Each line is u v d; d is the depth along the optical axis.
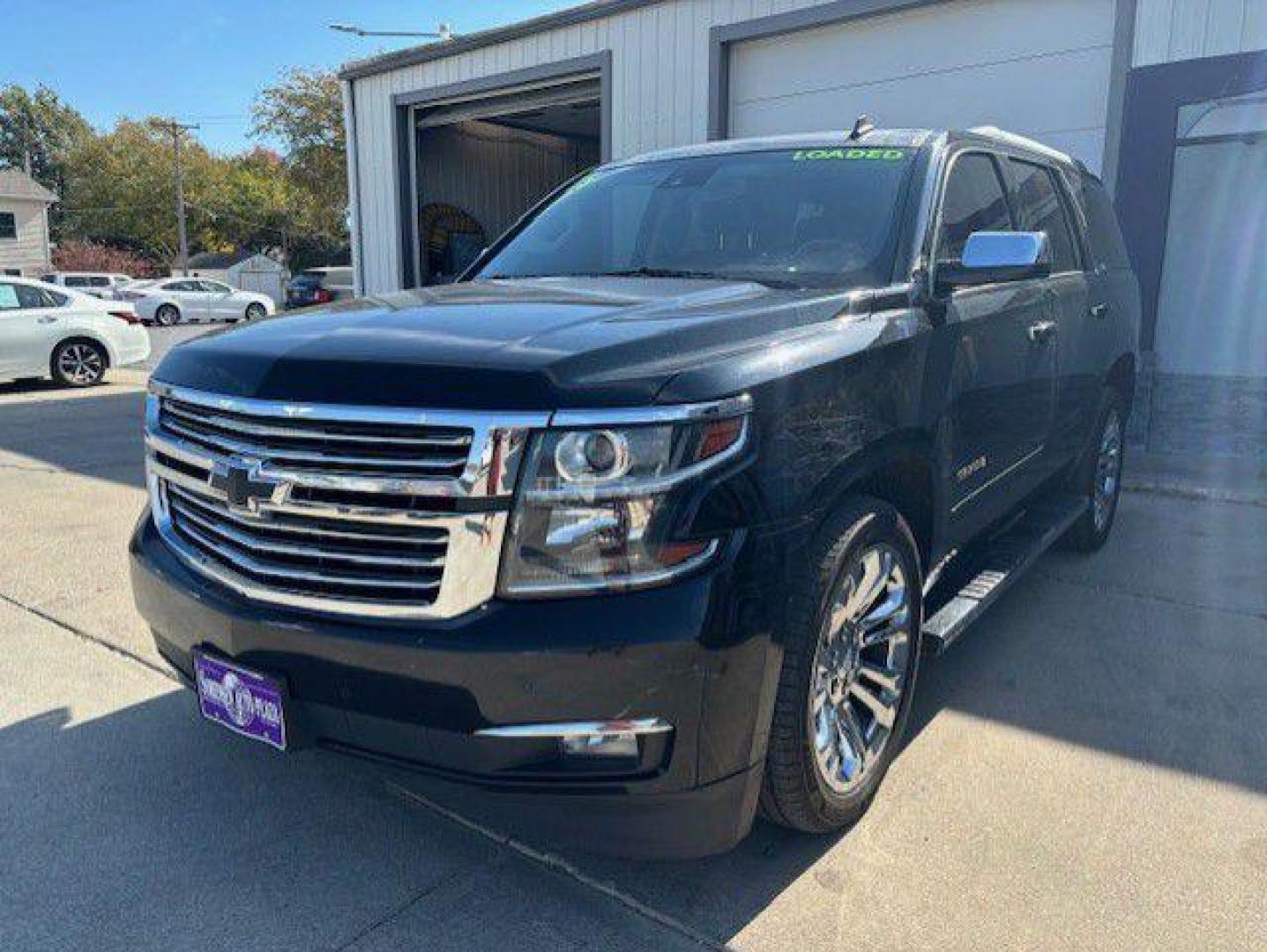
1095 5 8.01
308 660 2.33
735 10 9.91
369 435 2.22
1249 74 7.18
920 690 3.73
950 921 2.42
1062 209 4.68
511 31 11.77
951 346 3.19
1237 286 7.95
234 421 2.43
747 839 2.76
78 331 13.62
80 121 83.75
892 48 9.16
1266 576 5.09
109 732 3.43
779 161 3.79
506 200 16.34
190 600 2.55
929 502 3.14
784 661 2.36
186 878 2.63
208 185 72.06
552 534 2.13
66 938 2.41
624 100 10.95
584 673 2.11
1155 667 3.94
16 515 6.40
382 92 13.86
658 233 3.74
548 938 2.39
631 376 2.19
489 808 2.91
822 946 2.35
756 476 2.25
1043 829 2.81
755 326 2.54
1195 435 7.94
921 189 3.38
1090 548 5.41
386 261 14.36
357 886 2.60
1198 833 2.79
